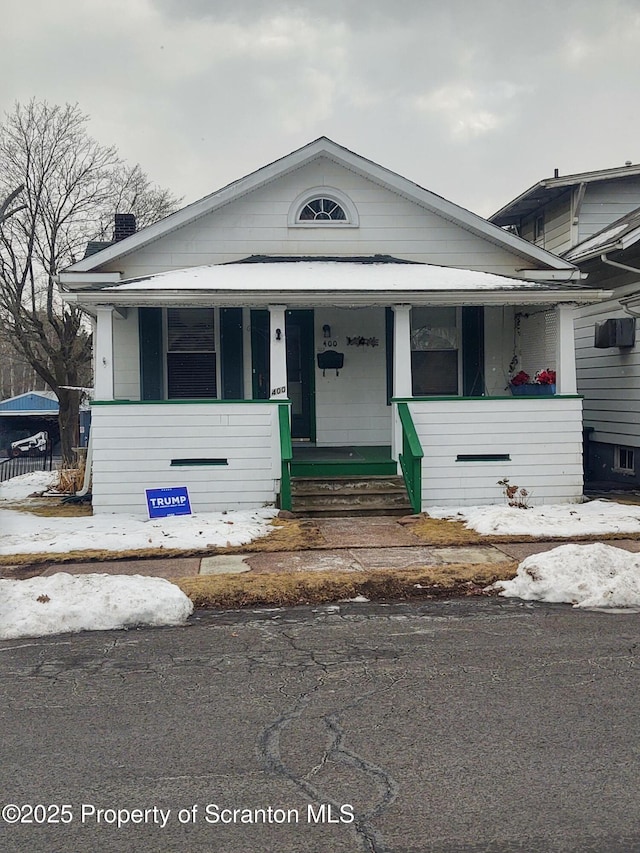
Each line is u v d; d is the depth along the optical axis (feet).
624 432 47.88
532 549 31.09
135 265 45.27
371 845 11.20
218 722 15.51
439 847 11.12
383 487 39.83
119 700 16.74
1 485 57.93
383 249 46.50
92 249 53.98
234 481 39.50
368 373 47.60
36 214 94.89
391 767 13.48
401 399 40.19
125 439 39.19
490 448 40.50
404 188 45.83
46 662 19.27
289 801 12.42
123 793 12.77
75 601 22.89
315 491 39.42
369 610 23.98
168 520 37.06
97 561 29.96
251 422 39.52
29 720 15.71
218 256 45.78
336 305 40.29
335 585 25.75
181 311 46.39
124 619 22.48
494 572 27.07
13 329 97.96
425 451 40.24
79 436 99.71
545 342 45.32
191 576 27.27
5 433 134.41
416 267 44.60
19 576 27.84
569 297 40.19
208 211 45.03
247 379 46.42
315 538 32.96
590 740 14.44
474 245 46.57
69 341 94.27
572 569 25.72
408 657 19.38
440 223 46.47
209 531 33.73
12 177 95.09
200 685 17.60
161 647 20.45
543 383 42.91
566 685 17.26
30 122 95.20
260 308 43.34
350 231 46.50
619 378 48.52
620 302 47.52
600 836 11.33
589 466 53.11
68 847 11.32
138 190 107.34
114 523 36.78
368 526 35.91
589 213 54.19
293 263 44.78
